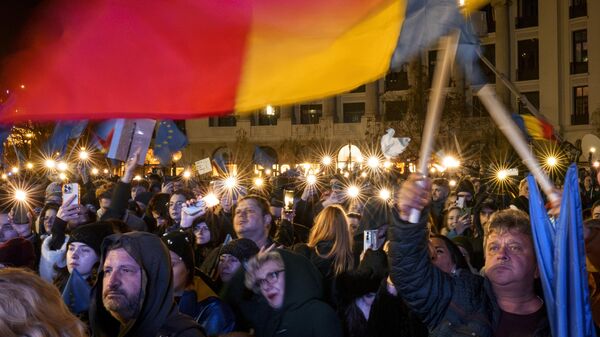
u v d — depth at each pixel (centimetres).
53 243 509
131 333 287
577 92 4481
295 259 407
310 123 5162
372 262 455
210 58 296
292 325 393
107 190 762
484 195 1037
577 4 4462
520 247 293
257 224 541
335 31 299
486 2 291
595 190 1314
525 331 292
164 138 919
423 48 293
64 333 207
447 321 296
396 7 295
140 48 284
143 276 291
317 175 1479
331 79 301
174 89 294
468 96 3988
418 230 293
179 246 402
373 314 427
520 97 304
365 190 991
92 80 278
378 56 299
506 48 4678
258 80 301
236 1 296
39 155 1498
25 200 634
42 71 261
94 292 316
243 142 5034
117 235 307
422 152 287
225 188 802
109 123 721
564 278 278
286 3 298
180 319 300
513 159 2720
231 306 439
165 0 289
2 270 214
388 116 4312
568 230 280
